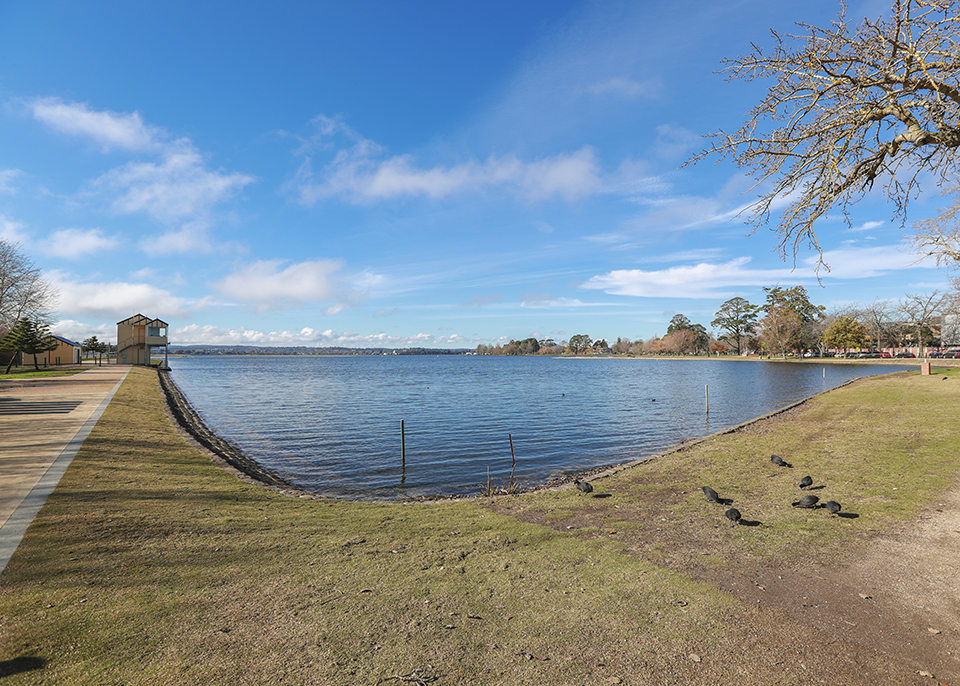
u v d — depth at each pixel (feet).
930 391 79.46
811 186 20.01
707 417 82.12
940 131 16.61
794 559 19.30
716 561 19.12
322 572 17.33
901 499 27.17
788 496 29.14
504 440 62.23
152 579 15.94
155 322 225.35
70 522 20.61
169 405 81.35
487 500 30.01
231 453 51.42
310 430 70.59
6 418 49.85
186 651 11.91
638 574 17.78
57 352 228.02
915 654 12.73
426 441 61.67
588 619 14.33
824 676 11.74
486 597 15.66
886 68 16.81
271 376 238.27
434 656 12.14
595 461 50.26
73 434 40.86
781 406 99.25
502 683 11.11
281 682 10.85
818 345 338.54
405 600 15.25
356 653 12.15
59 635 12.33
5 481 26.71
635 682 11.33
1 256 145.59
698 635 13.55
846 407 69.72
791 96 18.54
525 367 365.20
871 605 15.47
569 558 19.40
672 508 27.25
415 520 25.00
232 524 22.45
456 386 164.14
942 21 15.57
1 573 15.69
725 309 440.04
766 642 13.24
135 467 32.27
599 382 180.65
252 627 13.21
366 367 385.70
